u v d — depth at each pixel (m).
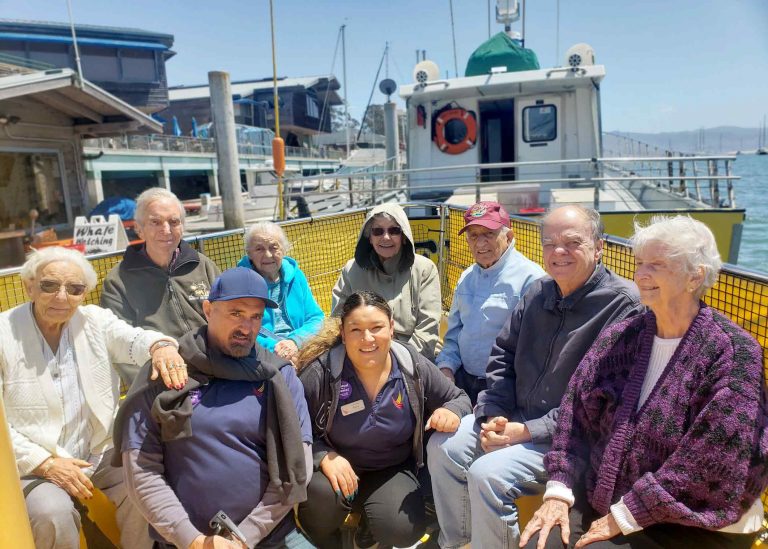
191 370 2.37
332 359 2.79
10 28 29.41
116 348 2.78
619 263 3.07
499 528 2.46
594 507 2.19
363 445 2.81
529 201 7.77
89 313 2.78
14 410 2.53
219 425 2.30
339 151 53.44
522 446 2.56
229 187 12.20
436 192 9.87
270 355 2.56
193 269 3.63
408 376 2.81
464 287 3.57
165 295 3.50
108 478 2.66
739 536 1.96
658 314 2.12
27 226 16.36
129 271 3.46
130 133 18.67
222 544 2.11
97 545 2.66
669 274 2.01
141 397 2.29
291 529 2.52
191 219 22.69
